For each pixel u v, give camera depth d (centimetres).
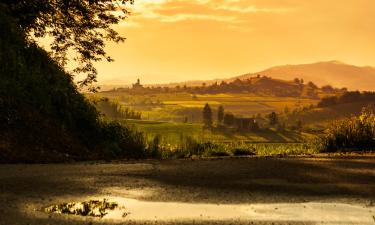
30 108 1931
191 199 909
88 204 857
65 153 1767
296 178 1126
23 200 864
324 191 995
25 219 748
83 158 1677
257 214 812
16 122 1758
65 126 1989
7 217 756
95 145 2017
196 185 1034
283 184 1057
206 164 1308
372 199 930
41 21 3234
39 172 1141
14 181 1025
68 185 1003
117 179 1079
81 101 2353
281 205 873
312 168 1259
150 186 1015
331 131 2225
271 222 764
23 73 2216
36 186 984
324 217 800
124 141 2158
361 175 1170
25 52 2608
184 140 2328
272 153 2170
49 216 771
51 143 1777
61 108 2102
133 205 858
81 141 1981
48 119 1953
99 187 995
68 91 2353
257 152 2205
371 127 2195
